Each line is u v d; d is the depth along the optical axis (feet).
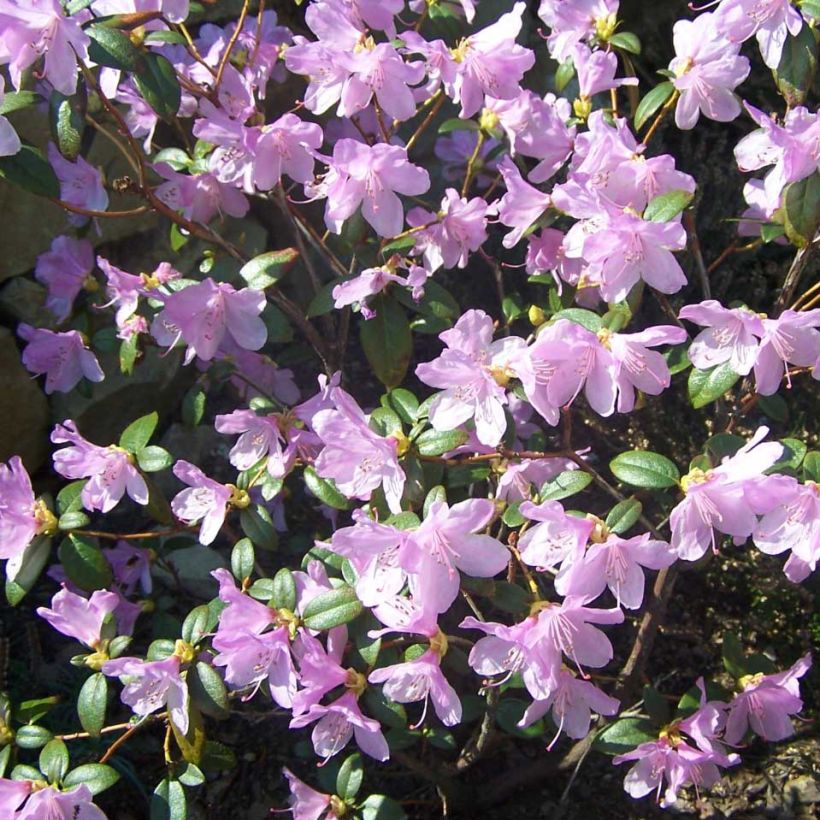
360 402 3.09
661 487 2.08
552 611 2.04
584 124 2.61
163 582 2.80
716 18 2.24
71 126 2.23
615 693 2.44
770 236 2.40
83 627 2.25
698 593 2.84
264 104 2.89
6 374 2.85
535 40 3.08
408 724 2.50
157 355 2.97
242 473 2.35
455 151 2.80
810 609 2.78
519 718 2.36
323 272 3.08
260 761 2.64
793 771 2.62
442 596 2.04
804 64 2.21
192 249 2.98
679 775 2.26
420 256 2.47
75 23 2.10
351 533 2.02
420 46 2.33
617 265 2.12
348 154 2.21
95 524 2.95
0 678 2.56
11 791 2.13
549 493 2.19
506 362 2.07
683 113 2.35
